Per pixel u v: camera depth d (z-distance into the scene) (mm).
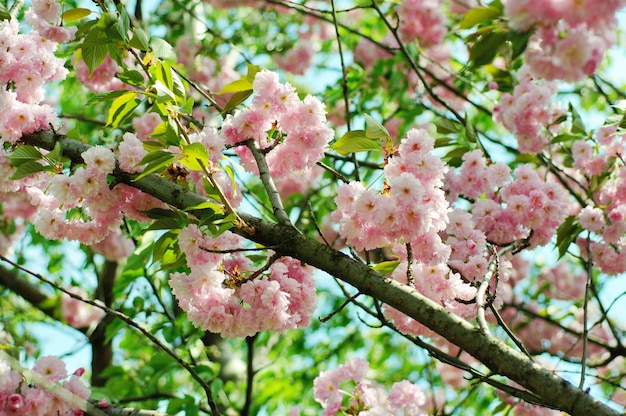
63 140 3316
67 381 3502
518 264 6668
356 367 3822
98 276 6609
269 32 8078
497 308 3719
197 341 5570
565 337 6688
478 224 3908
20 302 7895
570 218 4238
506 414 4715
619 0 2080
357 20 8141
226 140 3256
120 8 3270
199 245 2918
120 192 3178
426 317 2637
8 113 3285
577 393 2336
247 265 3172
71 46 5648
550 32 2217
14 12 3941
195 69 6723
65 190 3010
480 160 4234
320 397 3801
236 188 3066
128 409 3861
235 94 3410
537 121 4582
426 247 2998
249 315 3023
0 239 6852
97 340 6688
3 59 3490
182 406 5090
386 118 6734
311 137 3209
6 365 3303
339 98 6645
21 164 3111
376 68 6570
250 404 5867
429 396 6996
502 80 5117
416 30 6418
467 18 2451
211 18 8500
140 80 3107
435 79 5871
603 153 4746
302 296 3102
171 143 2891
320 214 6512
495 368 2484
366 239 2979
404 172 2893
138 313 5680
